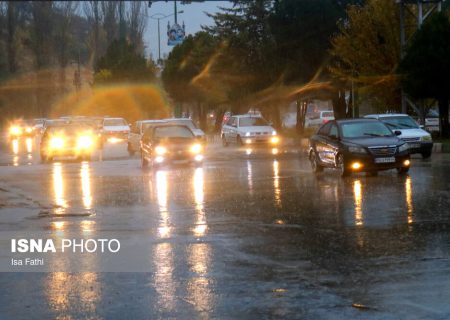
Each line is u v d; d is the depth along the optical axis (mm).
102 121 56125
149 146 28000
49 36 85250
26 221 14375
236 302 8047
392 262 9891
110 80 77812
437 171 22500
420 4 36062
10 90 85562
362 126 22922
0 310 7973
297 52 48719
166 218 14289
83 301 8273
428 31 34500
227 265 9938
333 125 23281
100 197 18234
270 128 43312
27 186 21625
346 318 7359
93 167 29266
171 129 28906
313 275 9234
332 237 11852
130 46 81812
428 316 7395
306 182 20688
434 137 37594
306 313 7559
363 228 12586
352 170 21484
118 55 81125
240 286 8758
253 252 10805
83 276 9547
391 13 38312
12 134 69812
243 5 52938
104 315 7676
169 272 9617
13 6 84500
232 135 44031
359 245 11117
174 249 11156
